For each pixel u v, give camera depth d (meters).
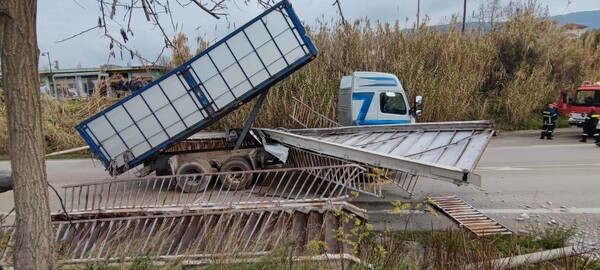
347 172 6.01
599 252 4.07
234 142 9.25
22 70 1.79
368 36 15.09
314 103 12.78
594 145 11.43
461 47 15.49
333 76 14.18
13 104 1.82
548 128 12.62
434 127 7.26
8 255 3.34
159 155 7.89
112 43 2.17
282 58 7.52
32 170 1.92
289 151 7.91
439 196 6.69
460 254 3.53
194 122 7.54
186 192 7.54
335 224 4.71
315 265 3.25
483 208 6.04
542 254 3.75
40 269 2.02
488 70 16.38
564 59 16.86
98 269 3.24
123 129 7.39
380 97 9.09
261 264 3.23
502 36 17.12
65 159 11.59
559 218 5.51
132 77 14.92
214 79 7.43
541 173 8.18
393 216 5.72
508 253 3.83
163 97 7.36
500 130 14.53
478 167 8.95
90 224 4.90
